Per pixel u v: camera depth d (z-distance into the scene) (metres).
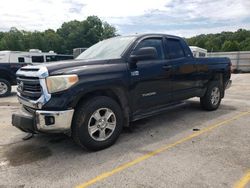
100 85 3.49
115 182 2.73
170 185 2.64
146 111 4.35
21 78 3.71
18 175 2.94
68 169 3.06
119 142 3.94
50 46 72.44
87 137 3.43
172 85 4.71
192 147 3.68
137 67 4.01
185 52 5.07
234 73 23.44
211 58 5.79
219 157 3.30
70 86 3.20
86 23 70.69
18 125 3.51
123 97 3.90
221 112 5.90
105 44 4.63
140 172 2.94
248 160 3.20
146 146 3.75
